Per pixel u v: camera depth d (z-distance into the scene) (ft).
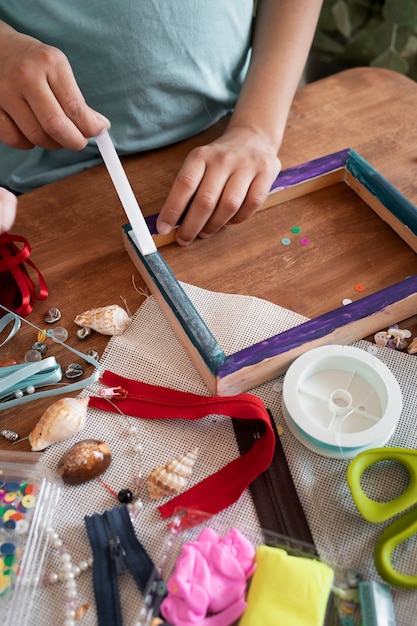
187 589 1.40
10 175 2.84
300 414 1.73
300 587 1.41
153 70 2.56
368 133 2.67
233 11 2.66
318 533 1.60
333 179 2.44
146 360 1.96
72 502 1.67
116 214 2.40
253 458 1.71
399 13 4.15
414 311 2.05
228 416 1.84
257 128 2.48
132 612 1.47
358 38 4.51
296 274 2.16
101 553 1.56
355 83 2.93
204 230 2.25
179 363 1.96
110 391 1.86
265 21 2.71
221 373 1.77
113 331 2.00
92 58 2.52
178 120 2.74
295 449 1.76
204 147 2.34
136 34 2.47
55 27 2.45
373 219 2.33
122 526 1.60
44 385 1.92
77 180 2.54
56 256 2.26
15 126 2.16
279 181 2.34
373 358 1.83
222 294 2.10
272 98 2.55
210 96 2.74
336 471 1.72
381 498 1.68
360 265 2.18
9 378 1.84
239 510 1.65
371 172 2.30
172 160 2.65
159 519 1.64
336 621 1.42
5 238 2.15
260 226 2.32
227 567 1.44
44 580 1.53
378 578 1.52
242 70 2.92
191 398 1.83
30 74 1.98
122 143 2.67
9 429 1.81
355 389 1.85
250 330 2.01
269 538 1.58
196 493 1.67
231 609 1.41
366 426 1.75
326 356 1.84
